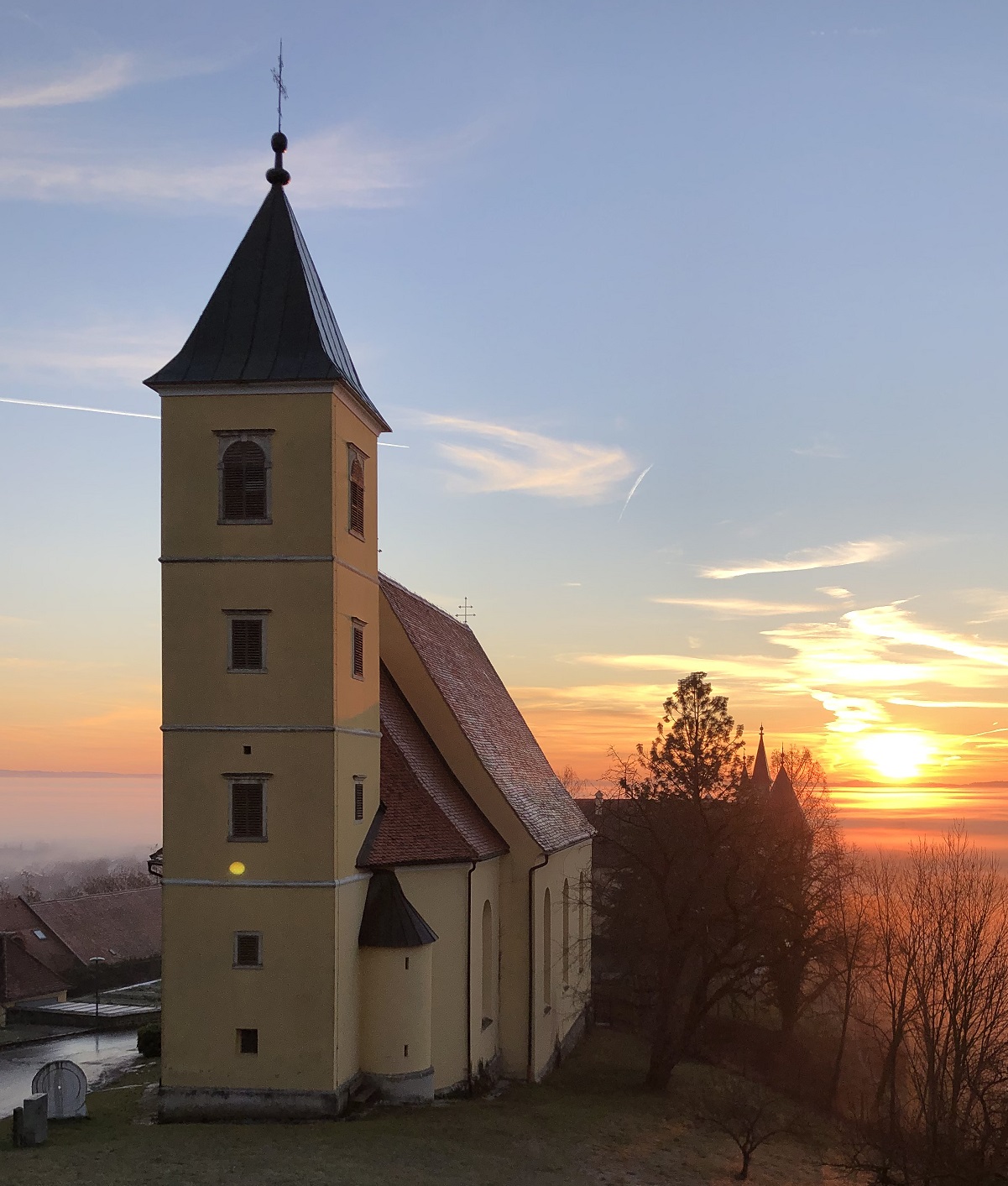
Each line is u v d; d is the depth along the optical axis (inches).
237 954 1483.8
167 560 1534.2
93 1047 2500.0
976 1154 1620.3
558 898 2137.1
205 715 1514.5
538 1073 1904.5
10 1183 1192.2
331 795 1492.4
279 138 1668.3
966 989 2076.8
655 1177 1475.1
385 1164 1315.2
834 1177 1688.0
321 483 1525.6
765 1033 2573.8
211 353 1569.9
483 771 1914.4
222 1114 1462.8
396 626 1971.0
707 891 2085.4
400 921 1569.9
